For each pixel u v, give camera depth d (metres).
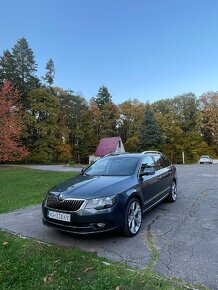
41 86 49.47
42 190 11.16
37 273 3.77
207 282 3.47
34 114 47.59
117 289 3.32
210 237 5.06
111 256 4.33
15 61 46.41
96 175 6.11
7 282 3.54
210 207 7.44
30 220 6.59
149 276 3.63
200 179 13.91
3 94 27.78
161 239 5.03
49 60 50.59
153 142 54.47
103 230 4.73
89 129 59.03
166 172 7.64
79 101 60.91
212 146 60.31
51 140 47.31
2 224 6.30
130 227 5.21
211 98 63.22
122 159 6.64
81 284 3.45
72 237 5.27
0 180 15.44
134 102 66.25
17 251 4.56
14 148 27.03
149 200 6.20
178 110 67.81
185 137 58.97
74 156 58.62
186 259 4.14
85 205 4.73
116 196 4.94
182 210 7.17
